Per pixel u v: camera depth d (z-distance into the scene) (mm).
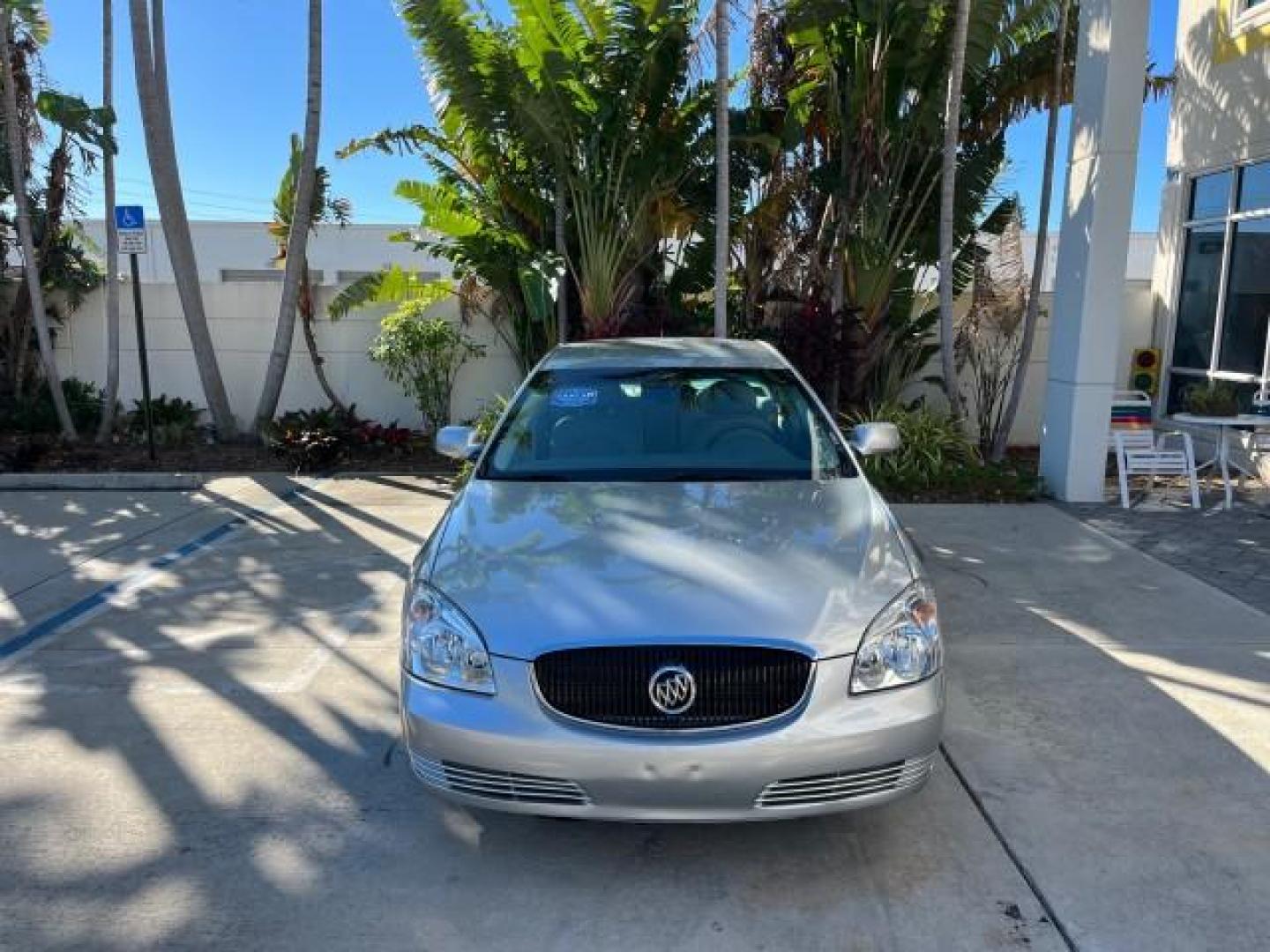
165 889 3123
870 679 3025
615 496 3939
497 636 3041
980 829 3430
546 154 10477
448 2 9438
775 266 11414
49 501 8906
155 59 10875
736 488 4051
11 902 3059
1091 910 2988
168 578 6473
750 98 10969
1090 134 8289
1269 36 9594
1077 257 8492
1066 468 8664
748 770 2891
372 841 3391
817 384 9828
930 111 9703
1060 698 4504
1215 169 10531
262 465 10359
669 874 3197
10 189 11344
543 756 2930
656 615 3029
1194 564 6684
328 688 4684
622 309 10812
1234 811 3537
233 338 12055
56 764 3947
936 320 11188
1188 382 11086
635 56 9898
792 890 3105
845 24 9766
